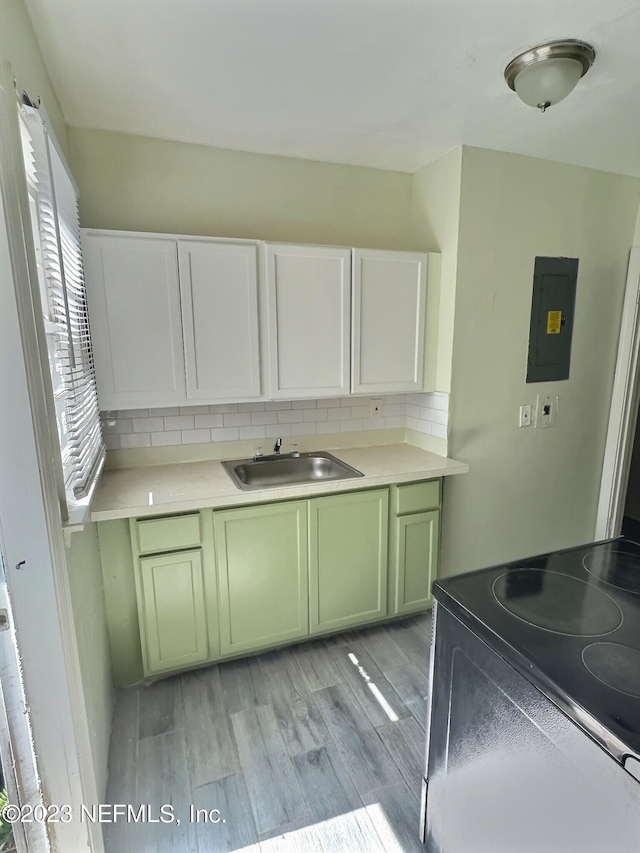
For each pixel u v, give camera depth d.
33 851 1.11
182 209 2.09
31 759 1.07
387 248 2.48
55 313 1.24
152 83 1.57
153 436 2.21
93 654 1.53
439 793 1.23
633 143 2.11
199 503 1.81
